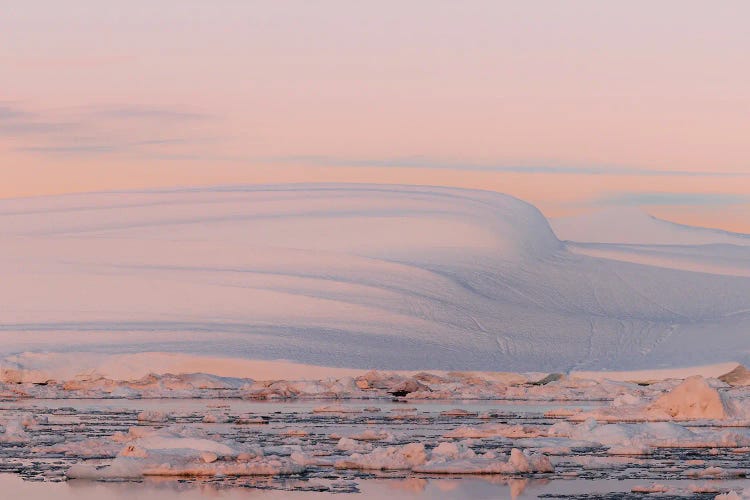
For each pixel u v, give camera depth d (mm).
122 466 130500
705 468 137375
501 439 171375
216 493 119125
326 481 126625
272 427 198000
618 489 121375
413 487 122875
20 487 123062
